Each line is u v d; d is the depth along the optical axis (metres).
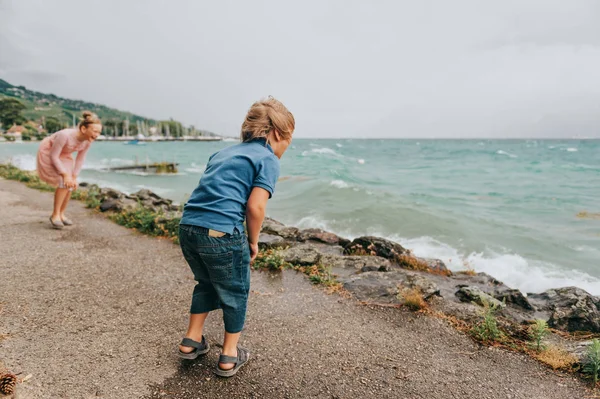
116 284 3.73
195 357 2.41
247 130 2.23
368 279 4.25
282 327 3.07
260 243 5.54
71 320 2.90
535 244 8.66
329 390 2.28
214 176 2.12
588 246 8.53
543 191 17.62
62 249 4.77
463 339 3.09
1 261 4.15
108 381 2.18
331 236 6.76
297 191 15.25
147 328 2.87
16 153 36.94
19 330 2.67
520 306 4.33
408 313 3.52
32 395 1.97
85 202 8.35
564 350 2.95
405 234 9.14
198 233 2.04
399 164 34.31
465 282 5.14
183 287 3.75
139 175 23.84
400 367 2.60
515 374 2.62
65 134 5.45
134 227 6.20
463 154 52.00
